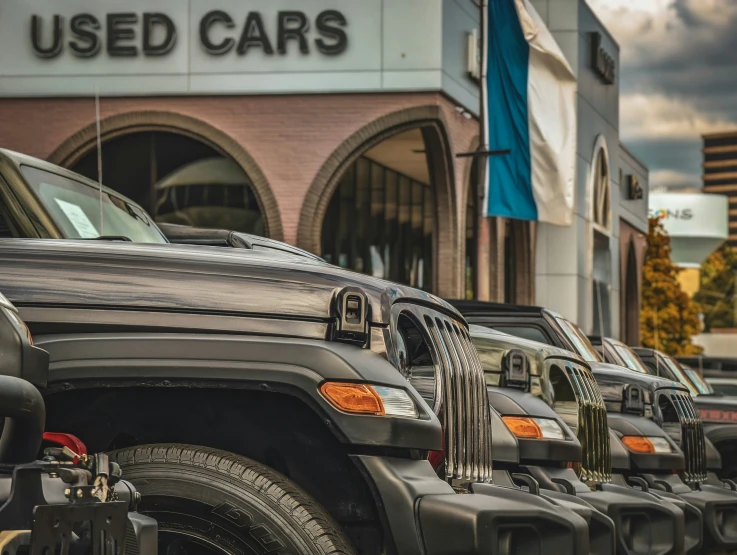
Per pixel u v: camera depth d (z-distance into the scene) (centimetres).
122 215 565
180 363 384
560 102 1919
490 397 659
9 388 266
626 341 4938
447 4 2480
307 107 2462
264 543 378
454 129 2586
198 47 2470
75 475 270
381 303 418
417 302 452
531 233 3559
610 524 627
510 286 3544
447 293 2638
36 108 2481
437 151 2556
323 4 2458
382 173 2958
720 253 12388
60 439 380
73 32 2478
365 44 2453
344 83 2450
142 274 404
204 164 2525
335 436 391
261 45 2462
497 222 3112
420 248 3136
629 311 5175
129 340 387
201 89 2466
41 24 2481
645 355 1466
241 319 400
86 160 2528
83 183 555
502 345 709
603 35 4100
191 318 398
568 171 1923
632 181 4834
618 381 971
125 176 2527
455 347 470
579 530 428
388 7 2450
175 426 407
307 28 2458
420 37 2448
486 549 393
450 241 2630
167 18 2473
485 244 1967
